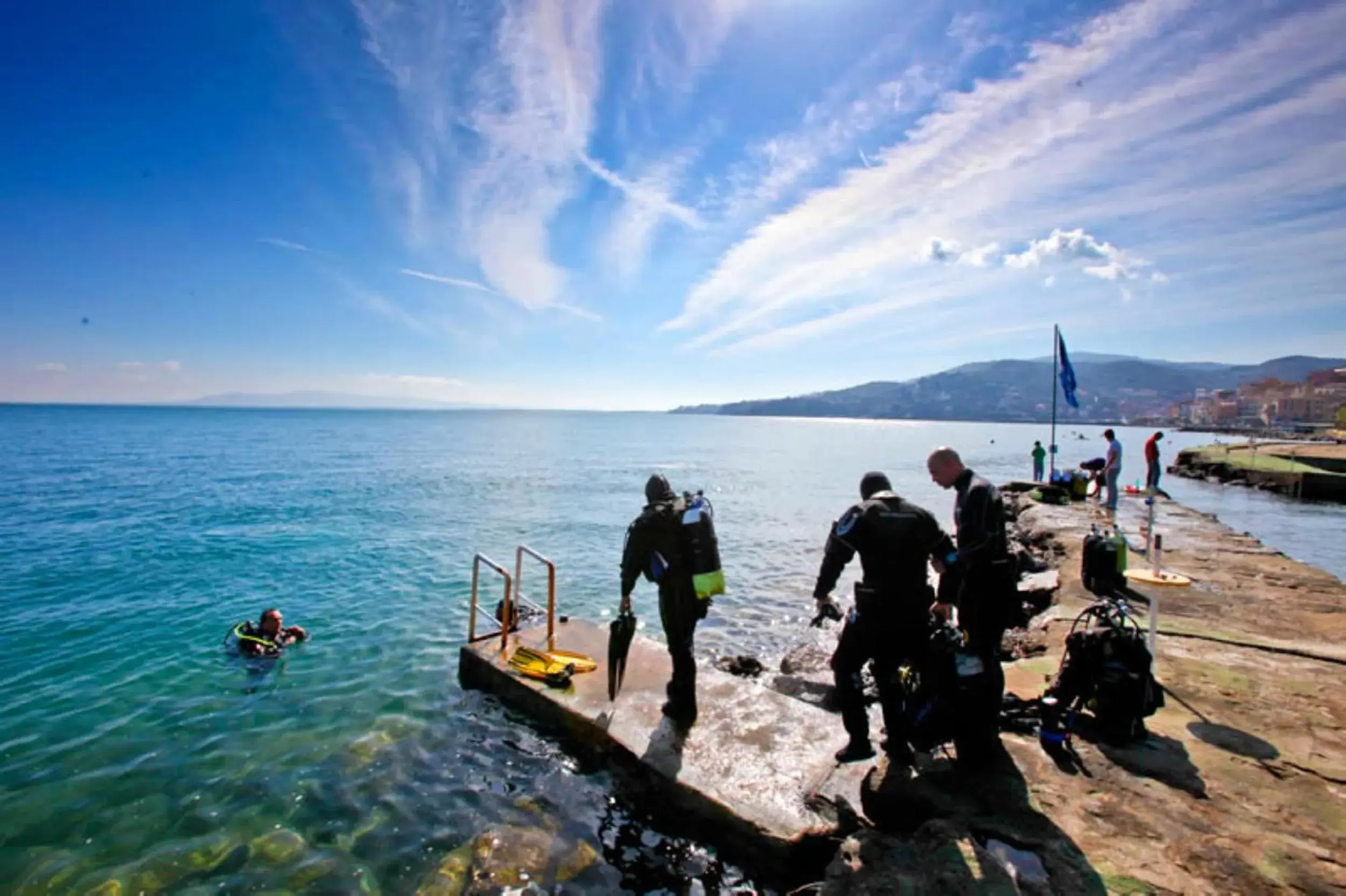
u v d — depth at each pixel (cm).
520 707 689
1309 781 407
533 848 493
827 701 776
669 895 440
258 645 952
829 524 2428
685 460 6059
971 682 421
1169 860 333
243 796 585
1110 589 587
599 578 1508
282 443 7350
